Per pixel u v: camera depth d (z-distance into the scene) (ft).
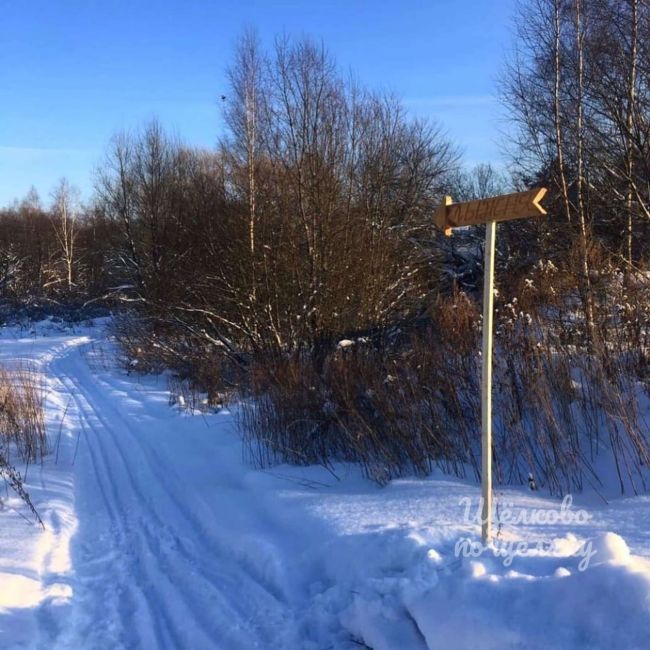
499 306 25.03
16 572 14.70
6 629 12.21
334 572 13.71
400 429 20.22
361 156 47.19
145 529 18.51
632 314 22.85
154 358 52.11
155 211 68.44
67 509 20.15
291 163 41.96
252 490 20.31
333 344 34.58
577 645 8.90
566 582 9.64
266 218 42.29
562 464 17.66
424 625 10.52
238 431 27.09
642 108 36.42
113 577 15.34
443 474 19.29
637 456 17.60
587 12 36.11
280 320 40.40
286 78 41.98
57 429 31.99
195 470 23.68
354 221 41.65
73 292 116.57
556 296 24.23
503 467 18.90
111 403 39.96
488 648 9.55
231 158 46.16
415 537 13.14
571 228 35.24
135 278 78.07
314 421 22.65
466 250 55.47
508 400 19.95
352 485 19.34
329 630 12.00
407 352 24.71
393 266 42.09
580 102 35.29
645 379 21.03
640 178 37.37
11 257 121.70
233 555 16.03
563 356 21.09
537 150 45.80
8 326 102.17
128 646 12.19
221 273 43.29
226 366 41.01
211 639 12.19
